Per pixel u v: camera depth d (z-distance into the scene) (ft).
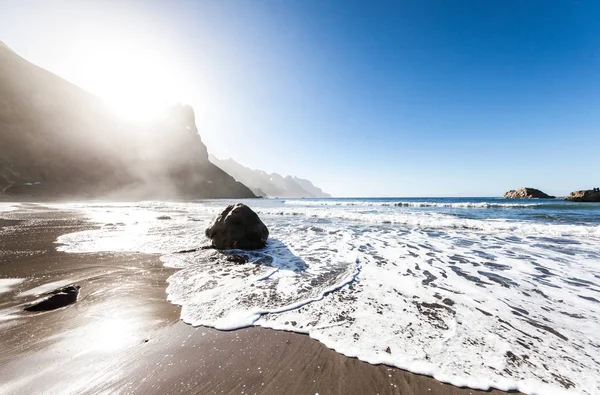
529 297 13.21
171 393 7.13
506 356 8.45
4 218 49.32
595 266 18.47
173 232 33.50
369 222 43.34
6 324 10.61
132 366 8.19
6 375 7.65
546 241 26.99
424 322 10.75
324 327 10.45
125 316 11.45
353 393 7.16
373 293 13.94
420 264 19.31
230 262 20.13
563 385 7.20
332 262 20.04
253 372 7.97
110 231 34.19
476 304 12.46
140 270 18.08
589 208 67.77
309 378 7.71
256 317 11.32
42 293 13.74
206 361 8.48
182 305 12.54
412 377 7.65
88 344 9.32
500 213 54.60
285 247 25.27
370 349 8.95
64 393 7.02
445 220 41.47
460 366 8.02
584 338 9.44
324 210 65.21
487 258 20.80
